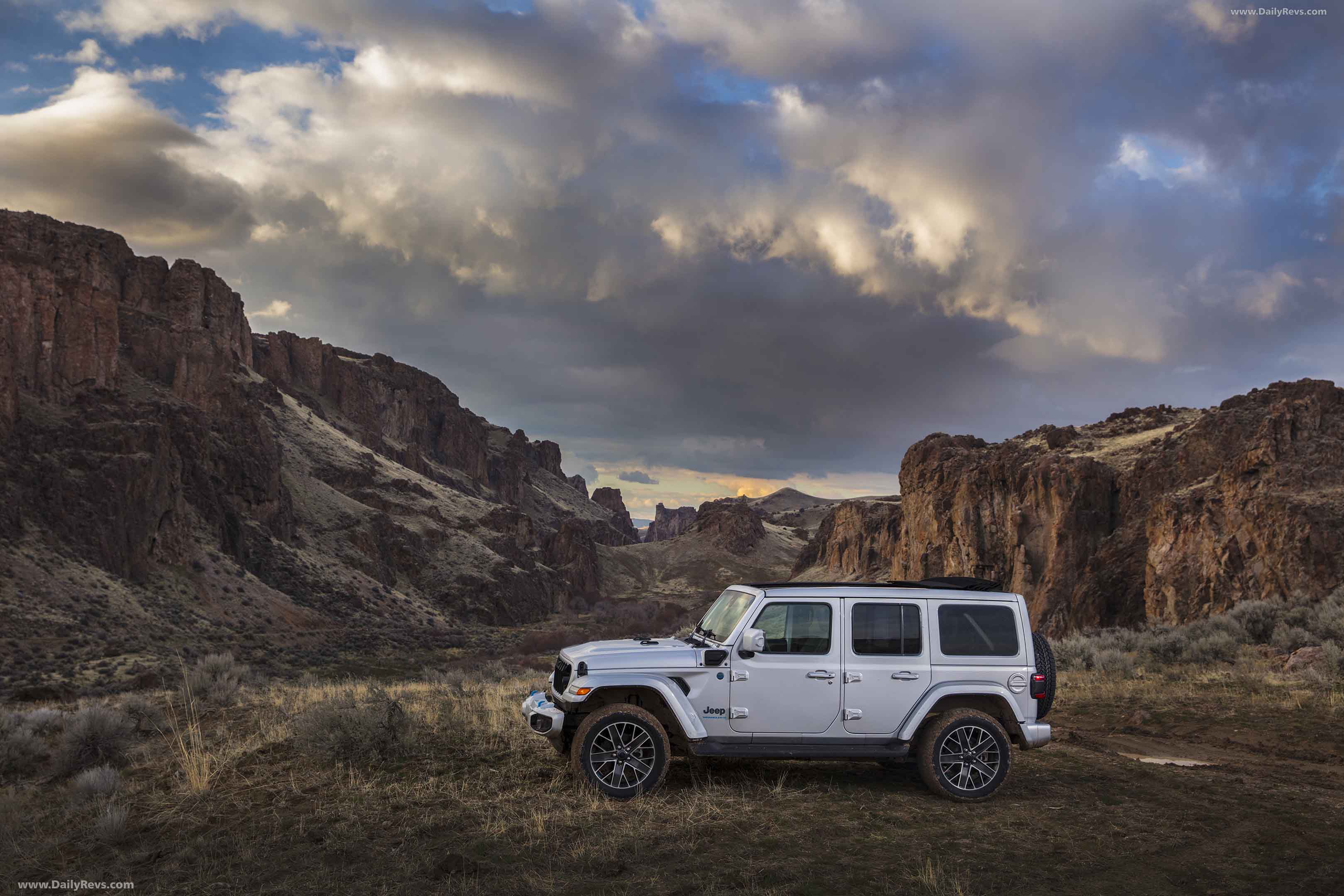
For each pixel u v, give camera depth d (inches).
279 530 4788.4
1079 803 311.6
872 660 320.8
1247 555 1854.1
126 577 3243.1
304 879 232.7
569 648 347.6
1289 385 2603.3
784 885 222.4
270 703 589.0
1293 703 558.9
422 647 3796.8
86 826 308.5
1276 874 238.2
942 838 265.0
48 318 3887.8
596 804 290.8
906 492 4685.0
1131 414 4057.6
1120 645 982.4
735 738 315.9
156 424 3816.4
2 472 3120.1
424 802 299.9
